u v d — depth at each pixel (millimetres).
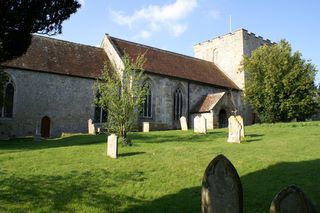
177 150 16125
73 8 25266
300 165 12562
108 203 9617
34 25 24172
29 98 30109
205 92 40156
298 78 35719
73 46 35250
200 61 45281
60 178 11617
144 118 34312
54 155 15383
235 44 46125
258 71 37312
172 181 11477
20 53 25250
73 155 15336
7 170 12586
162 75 36031
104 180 11484
